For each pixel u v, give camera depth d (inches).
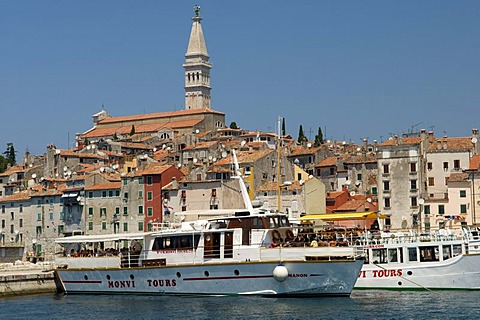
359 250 3366.1
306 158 7568.9
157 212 6378.0
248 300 3331.7
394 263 3796.8
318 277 3307.1
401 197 5999.0
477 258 3634.4
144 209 6437.0
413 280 3752.5
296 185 6210.6
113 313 3216.0
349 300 3294.8
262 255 3395.7
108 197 6638.8
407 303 3302.2
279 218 3518.7
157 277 3617.1
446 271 3695.9
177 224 3890.3
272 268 3351.4
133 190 6510.8
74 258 3887.8
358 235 3914.9
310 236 3905.0
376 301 3356.3
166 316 3068.4
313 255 3334.2
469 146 6077.8
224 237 3486.7
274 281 3353.8
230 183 6230.3
